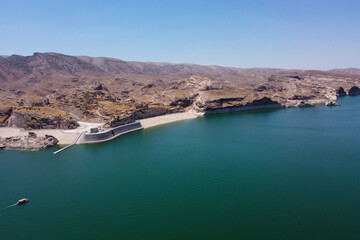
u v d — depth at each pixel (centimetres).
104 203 9444
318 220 8125
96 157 14688
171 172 12119
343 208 8712
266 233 7600
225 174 11669
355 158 13388
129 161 13862
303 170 11919
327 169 11975
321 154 14162
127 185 10844
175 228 7919
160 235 7638
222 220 8256
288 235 7500
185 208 8962
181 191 10169
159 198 9681
